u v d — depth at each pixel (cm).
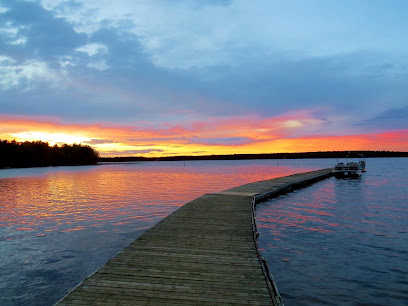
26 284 762
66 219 1562
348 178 4131
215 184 3734
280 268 858
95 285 575
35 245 1088
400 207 1856
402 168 7131
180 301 518
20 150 11019
